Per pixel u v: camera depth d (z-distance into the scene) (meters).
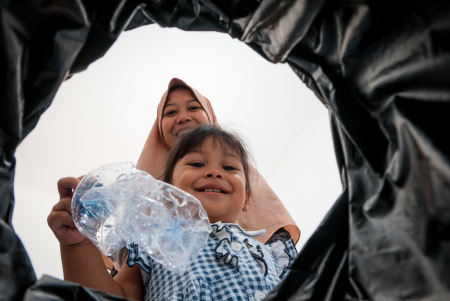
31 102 0.60
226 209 1.12
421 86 0.55
